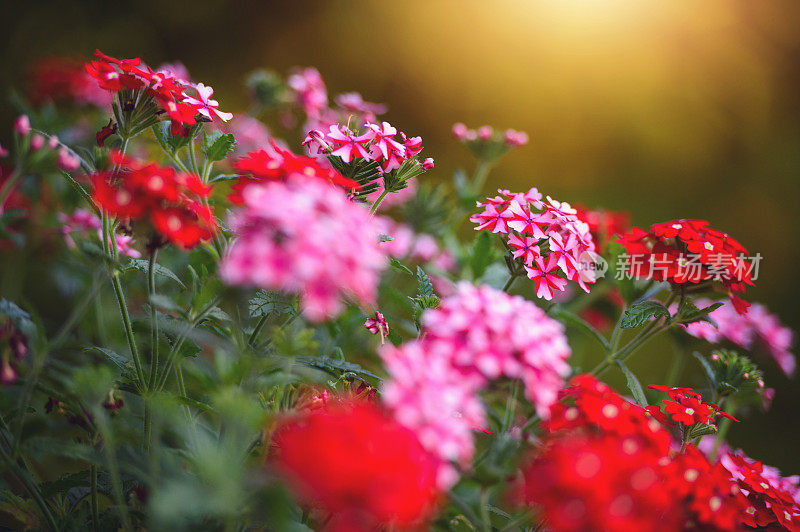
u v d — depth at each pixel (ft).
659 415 2.29
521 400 2.32
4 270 3.01
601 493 2.00
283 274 1.98
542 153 6.71
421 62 7.14
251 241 1.99
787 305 5.50
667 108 7.25
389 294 2.46
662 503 2.02
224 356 2.11
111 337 2.64
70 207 2.72
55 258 2.74
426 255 3.12
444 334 2.10
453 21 7.25
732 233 6.22
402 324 2.49
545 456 2.12
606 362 2.46
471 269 2.61
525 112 7.06
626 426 2.14
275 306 2.19
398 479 1.94
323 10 7.25
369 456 1.94
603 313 2.88
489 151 3.03
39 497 2.17
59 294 3.19
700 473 2.15
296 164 2.15
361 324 2.52
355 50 7.19
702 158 7.05
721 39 7.52
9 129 4.40
